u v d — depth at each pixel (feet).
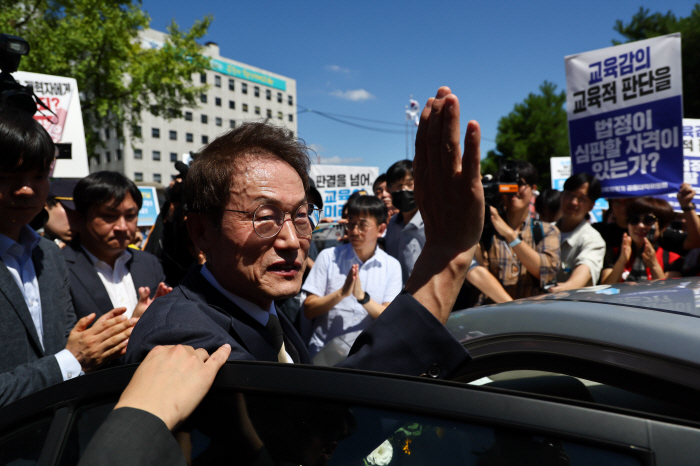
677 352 3.05
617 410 1.91
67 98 13.21
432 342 2.76
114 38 43.32
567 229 10.21
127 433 1.95
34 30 40.68
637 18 55.31
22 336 4.68
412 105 90.38
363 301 8.14
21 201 4.73
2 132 4.45
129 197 7.20
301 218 3.07
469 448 1.99
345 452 2.14
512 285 9.04
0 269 4.64
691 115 50.65
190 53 48.93
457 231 2.88
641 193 10.46
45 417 2.61
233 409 2.31
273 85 198.18
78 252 7.14
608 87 10.87
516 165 9.08
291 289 3.00
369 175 23.00
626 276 10.46
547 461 1.88
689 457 1.76
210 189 2.92
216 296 3.11
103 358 4.47
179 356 2.35
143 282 7.85
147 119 156.15
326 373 2.30
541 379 3.74
